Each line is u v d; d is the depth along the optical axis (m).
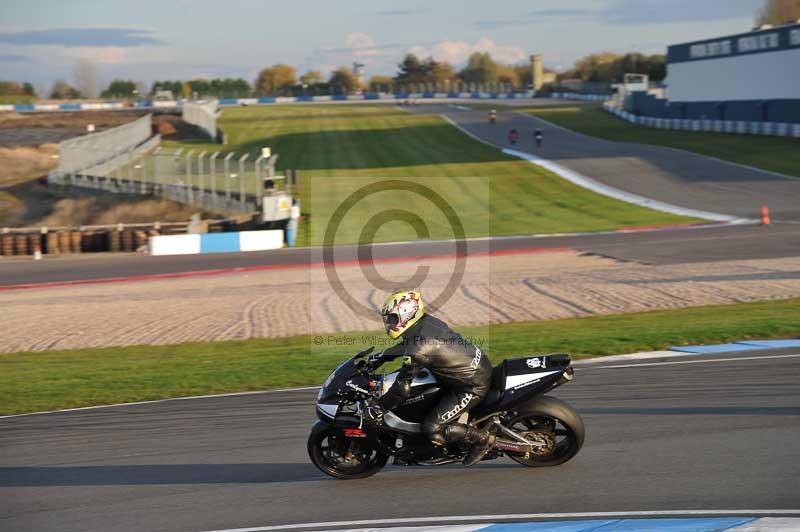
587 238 114.81
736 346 46.94
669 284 75.00
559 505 22.97
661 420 31.34
